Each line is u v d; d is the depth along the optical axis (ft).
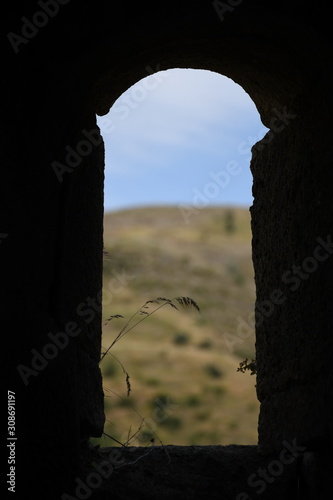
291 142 13.30
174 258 169.68
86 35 10.69
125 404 90.79
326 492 11.64
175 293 149.89
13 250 10.14
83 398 11.60
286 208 13.41
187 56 13.37
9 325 10.01
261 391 14.33
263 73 13.56
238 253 188.14
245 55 13.07
